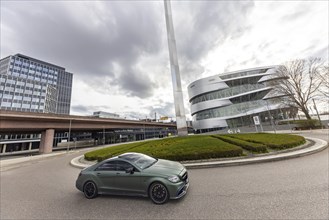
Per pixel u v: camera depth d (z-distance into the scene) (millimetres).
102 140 64750
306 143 12656
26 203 5562
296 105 32375
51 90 91500
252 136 16109
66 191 6633
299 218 3439
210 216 3811
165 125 92500
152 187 4809
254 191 5008
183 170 5250
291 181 5562
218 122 49688
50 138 35562
